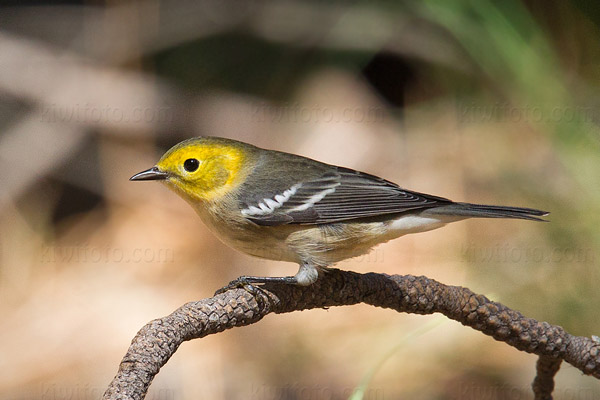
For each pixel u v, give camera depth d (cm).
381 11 1541
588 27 1264
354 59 1577
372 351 1092
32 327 1193
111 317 1208
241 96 1570
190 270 1300
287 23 1575
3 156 1409
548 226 1132
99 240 1373
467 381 1041
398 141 1490
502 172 1317
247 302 551
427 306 591
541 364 602
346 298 601
